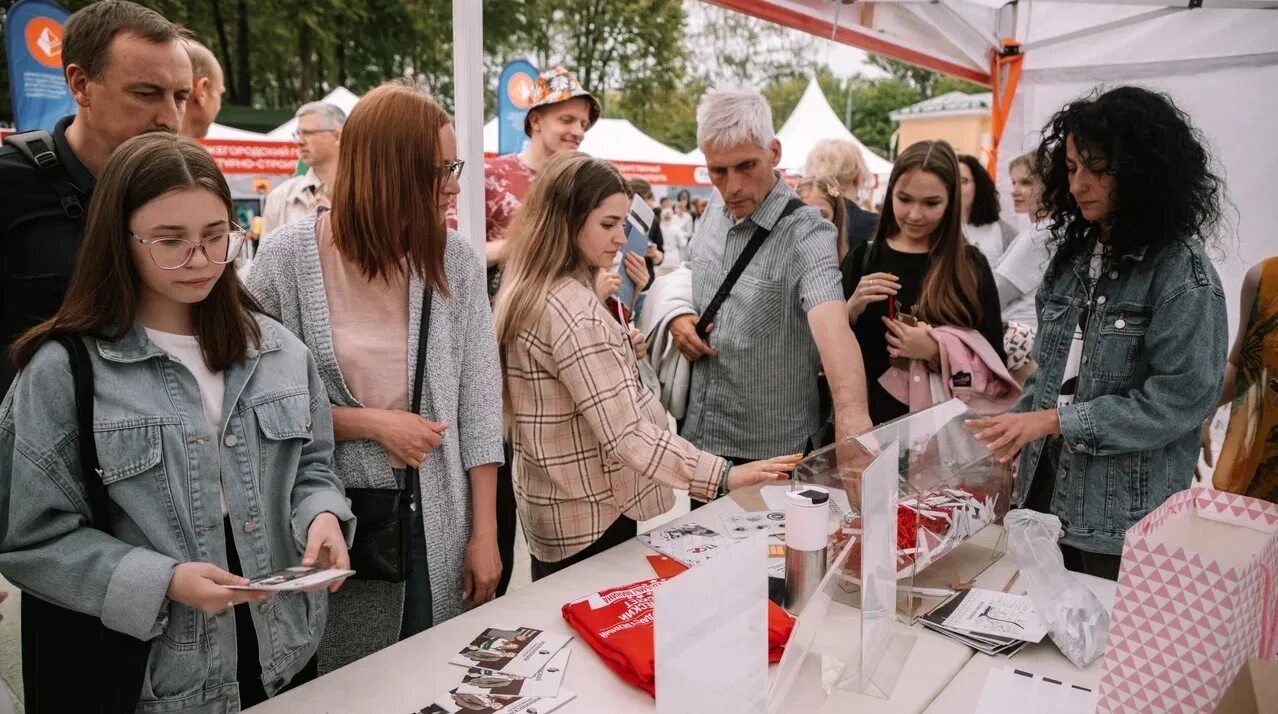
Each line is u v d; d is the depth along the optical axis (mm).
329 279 1530
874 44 3508
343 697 1131
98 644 1132
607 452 1629
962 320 2250
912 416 1483
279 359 1315
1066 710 1119
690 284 2363
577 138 3209
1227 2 3219
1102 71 3811
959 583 1521
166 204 1079
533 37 19578
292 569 1140
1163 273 1644
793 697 1102
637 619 1271
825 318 1952
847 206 4121
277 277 1525
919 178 2229
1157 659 887
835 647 1166
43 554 1067
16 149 1508
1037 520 1494
